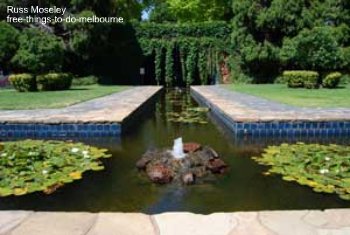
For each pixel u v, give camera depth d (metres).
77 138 6.06
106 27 18.95
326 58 14.07
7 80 15.73
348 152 4.67
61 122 6.07
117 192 3.54
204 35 22.23
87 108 7.77
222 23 22.05
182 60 22.36
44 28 17.78
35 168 4.01
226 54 21.95
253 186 3.68
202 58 22.22
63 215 2.33
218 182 3.84
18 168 3.95
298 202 3.25
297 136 6.03
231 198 3.40
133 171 4.21
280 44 19.14
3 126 6.07
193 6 27.19
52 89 13.66
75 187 3.63
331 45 14.16
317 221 2.21
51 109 7.53
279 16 18.28
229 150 5.26
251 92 12.55
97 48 19.55
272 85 17.31
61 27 18.47
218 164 4.16
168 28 22.25
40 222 2.23
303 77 13.98
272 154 4.74
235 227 2.15
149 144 5.74
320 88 14.00
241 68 20.75
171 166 4.09
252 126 6.00
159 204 3.29
